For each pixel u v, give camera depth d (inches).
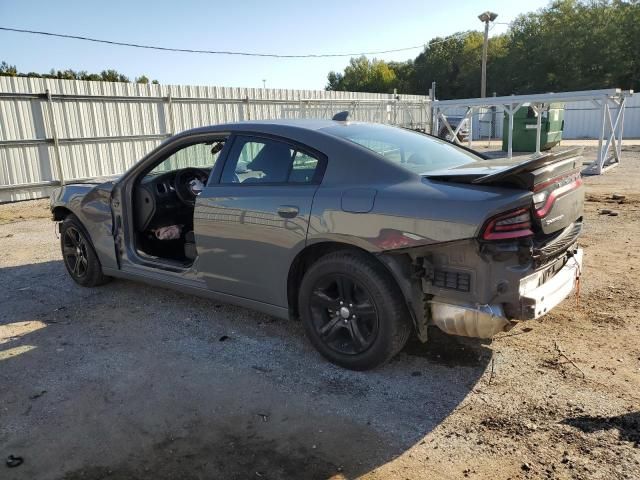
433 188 120.6
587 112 1207.6
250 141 154.1
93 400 128.0
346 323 135.6
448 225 113.8
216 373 139.8
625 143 953.5
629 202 363.6
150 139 605.6
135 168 184.4
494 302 115.1
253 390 130.6
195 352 152.5
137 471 102.8
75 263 212.5
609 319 162.9
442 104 637.3
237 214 148.5
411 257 122.3
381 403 123.0
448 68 2466.8
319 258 139.9
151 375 139.6
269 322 172.1
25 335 167.0
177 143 173.2
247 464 103.9
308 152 141.4
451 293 118.6
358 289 132.8
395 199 121.9
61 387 134.4
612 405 117.6
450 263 117.7
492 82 2176.4
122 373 141.1
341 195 130.0
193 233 173.6
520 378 131.1
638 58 1803.6
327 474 100.3
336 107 868.0
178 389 132.1
